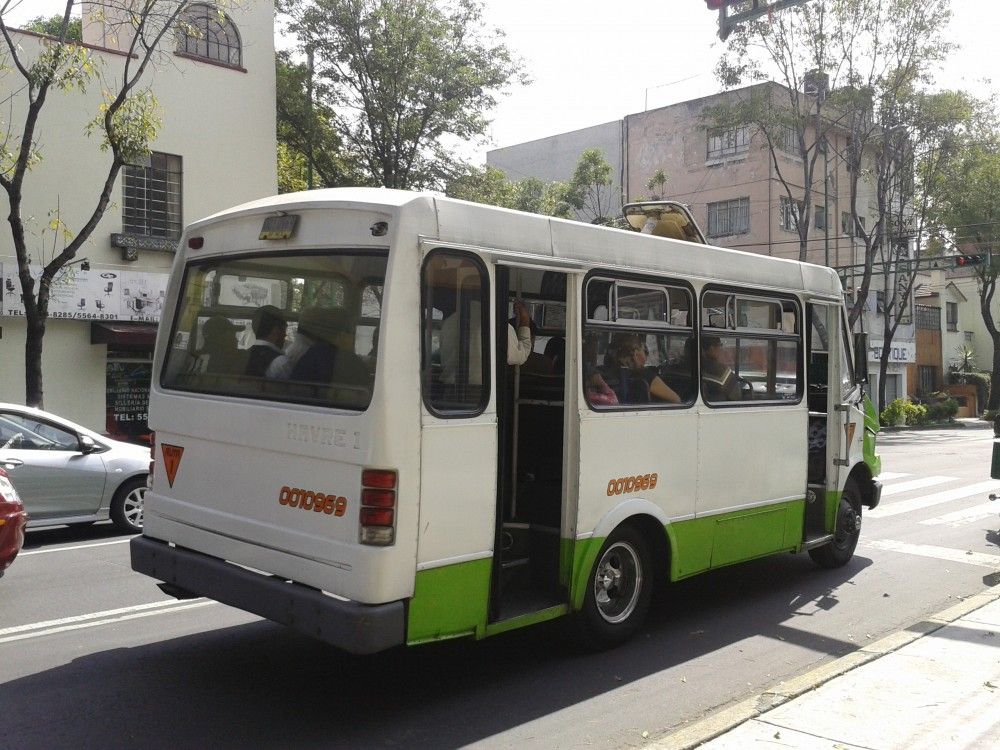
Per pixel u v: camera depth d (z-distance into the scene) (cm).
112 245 1692
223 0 1667
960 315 5534
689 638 655
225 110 1859
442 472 481
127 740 455
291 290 520
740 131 3600
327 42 2189
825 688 527
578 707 516
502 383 521
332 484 472
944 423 4119
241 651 601
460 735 472
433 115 2258
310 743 457
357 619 448
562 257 557
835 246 3775
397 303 465
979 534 1088
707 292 681
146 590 759
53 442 968
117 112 1334
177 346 592
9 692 520
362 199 491
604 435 583
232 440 527
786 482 767
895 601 768
